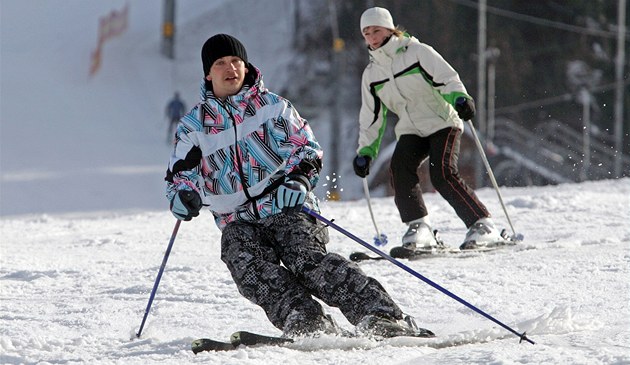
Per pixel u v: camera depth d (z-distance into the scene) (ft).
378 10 62.75
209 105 35.99
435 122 63.93
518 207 96.48
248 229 35.94
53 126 339.98
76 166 278.26
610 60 388.57
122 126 354.74
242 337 33.35
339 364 31.07
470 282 51.55
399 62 62.90
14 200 219.00
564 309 37.35
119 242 80.07
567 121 370.12
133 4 522.06
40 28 473.26
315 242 35.45
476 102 366.43
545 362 30.42
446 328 40.04
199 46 476.95
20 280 59.31
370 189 231.09
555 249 63.87
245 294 34.73
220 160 35.83
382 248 69.26
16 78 399.44
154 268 61.11
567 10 391.65
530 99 378.53
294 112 35.83
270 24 498.28
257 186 35.73
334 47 333.01
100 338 39.65
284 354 32.40
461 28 377.71
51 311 47.73
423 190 199.72
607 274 52.70
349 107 385.91
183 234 84.74
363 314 33.83
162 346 36.55
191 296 49.78
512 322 40.50
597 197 103.40
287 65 442.09
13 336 40.86
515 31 380.78
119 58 445.78
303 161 34.99
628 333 35.68
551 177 286.66
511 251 63.77
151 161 297.53
